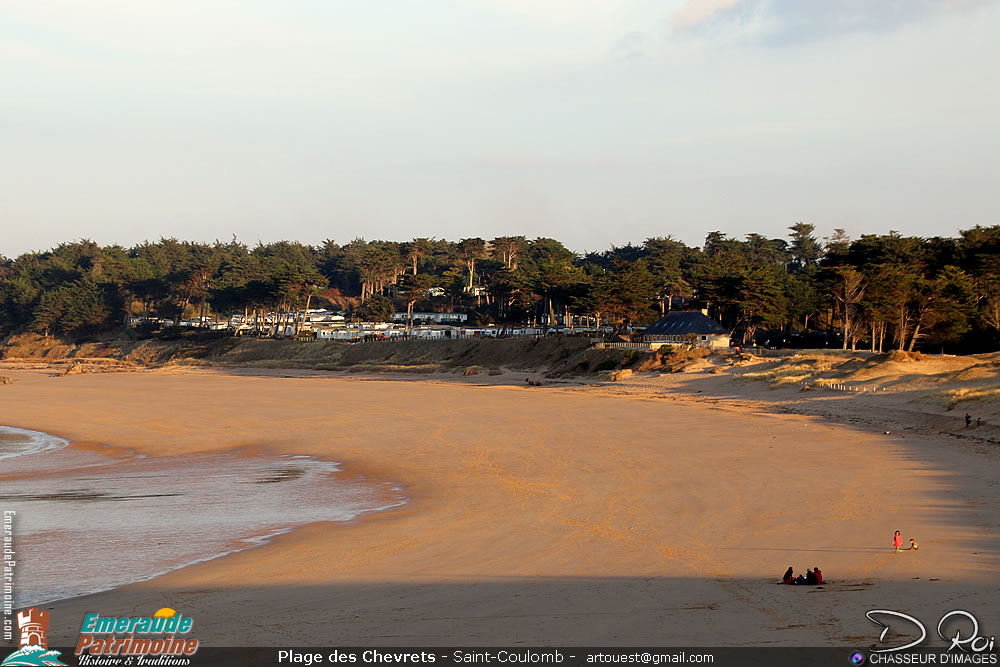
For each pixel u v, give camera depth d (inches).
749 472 1525.6
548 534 1097.4
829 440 1900.8
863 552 923.4
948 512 1115.3
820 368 3189.0
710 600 751.7
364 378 5196.9
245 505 1405.0
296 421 2689.5
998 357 2957.7
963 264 4537.4
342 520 1266.0
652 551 976.9
